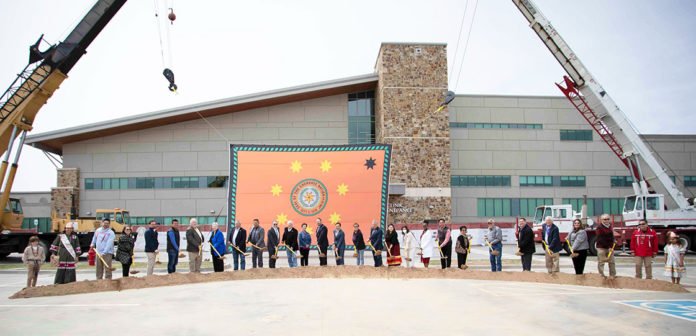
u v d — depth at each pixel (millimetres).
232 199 23172
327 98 41719
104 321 8422
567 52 28219
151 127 41906
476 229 34375
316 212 23344
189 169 41531
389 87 38031
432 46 38688
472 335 7207
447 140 37906
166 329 7750
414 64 38406
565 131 43375
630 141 27188
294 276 15008
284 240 17031
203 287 12891
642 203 25766
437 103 38125
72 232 12781
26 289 11555
